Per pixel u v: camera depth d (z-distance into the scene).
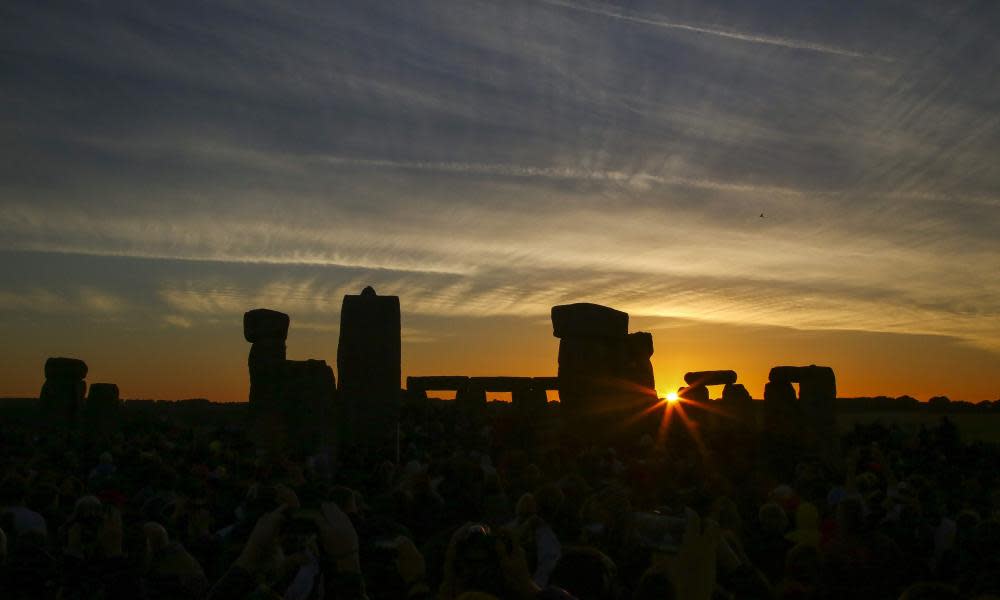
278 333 28.23
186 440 20.08
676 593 6.59
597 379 31.28
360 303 24.67
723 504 9.95
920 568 9.30
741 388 39.09
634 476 12.72
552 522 8.18
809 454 21.66
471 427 28.80
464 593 6.18
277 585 6.79
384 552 7.34
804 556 8.23
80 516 8.16
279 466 11.40
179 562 7.81
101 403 36.97
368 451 17.11
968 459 19.81
